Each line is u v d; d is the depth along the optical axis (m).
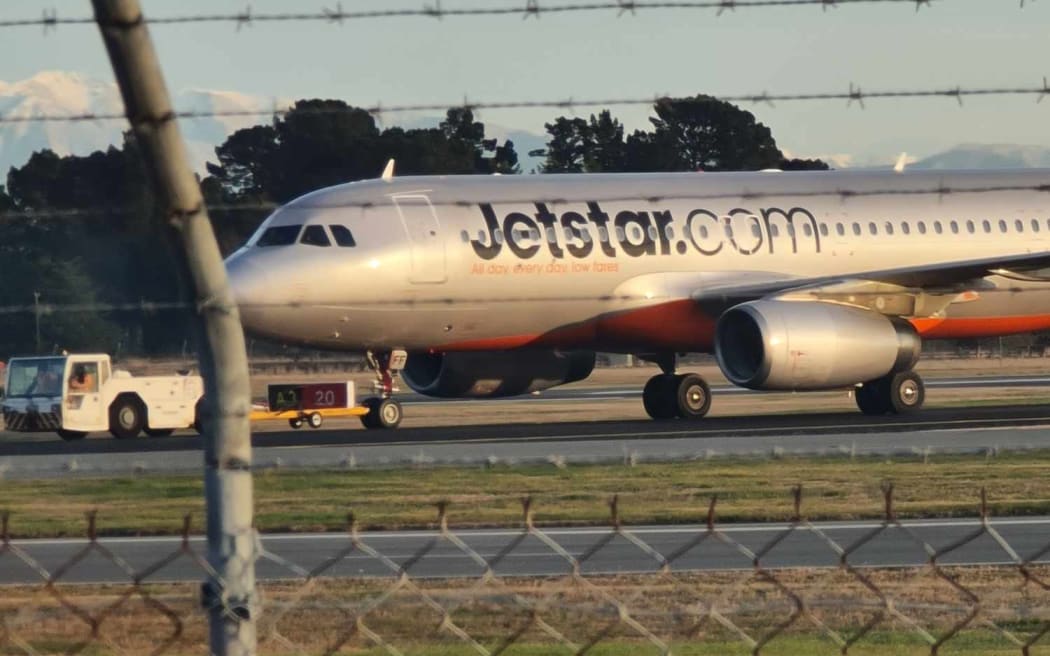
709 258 117.00
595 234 113.44
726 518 62.75
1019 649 38.94
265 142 177.75
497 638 40.47
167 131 23.17
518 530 61.03
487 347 112.81
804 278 119.81
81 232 186.12
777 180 122.62
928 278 111.69
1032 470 77.06
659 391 120.19
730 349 110.06
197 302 24.31
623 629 41.44
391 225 108.44
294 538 60.03
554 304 112.50
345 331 108.00
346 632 41.03
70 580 50.88
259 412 117.44
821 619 42.59
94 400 116.00
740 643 39.78
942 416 114.12
